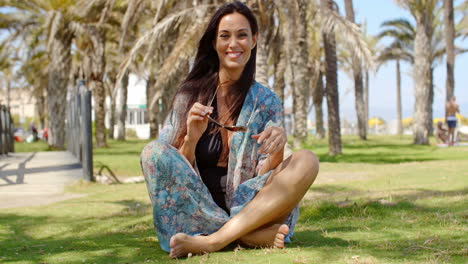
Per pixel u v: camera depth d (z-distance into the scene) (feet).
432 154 49.26
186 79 10.10
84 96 32.27
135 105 162.09
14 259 9.39
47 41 67.87
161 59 63.67
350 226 12.12
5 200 24.39
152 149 9.26
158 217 9.47
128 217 16.25
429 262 7.84
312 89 94.89
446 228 11.13
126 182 33.83
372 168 34.09
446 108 66.74
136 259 9.06
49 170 38.88
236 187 9.48
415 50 71.26
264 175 9.19
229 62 9.74
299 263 7.98
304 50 61.72
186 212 9.36
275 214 8.98
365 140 90.89
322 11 41.98
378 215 13.55
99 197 23.63
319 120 100.07
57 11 62.44
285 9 43.47
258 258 8.45
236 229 9.00
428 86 70.90
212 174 9.88
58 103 70.13
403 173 28.71
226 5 9.82
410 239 10.08
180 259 8.80
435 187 20.07
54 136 70.90
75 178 33.81
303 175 8.82
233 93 9.95
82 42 72.49
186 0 43.14
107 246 10.64
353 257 8.25
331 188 22.09
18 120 212.84
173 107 9.90
